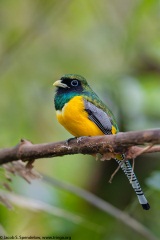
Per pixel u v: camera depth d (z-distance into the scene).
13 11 14.80
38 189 10.88
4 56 14.31
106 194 13.00
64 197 11.18
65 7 14.81
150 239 9.57
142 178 12.81
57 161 12.94
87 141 7.04
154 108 11.14
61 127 13.42
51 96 13.82
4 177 8.20
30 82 13.95
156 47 13.59
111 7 14.71
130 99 11.17
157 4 11.92
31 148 7.56
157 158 12.89
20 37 14.56
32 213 10.93
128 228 10.77
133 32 11.86
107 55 14.16
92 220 11.06
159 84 11.49
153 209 10.90
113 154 7.05
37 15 14.77
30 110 13.55
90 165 13.05
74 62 14.22
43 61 14.29
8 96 13.70
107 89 12.46
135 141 6.58
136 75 13.13
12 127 13.28
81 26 14.86
